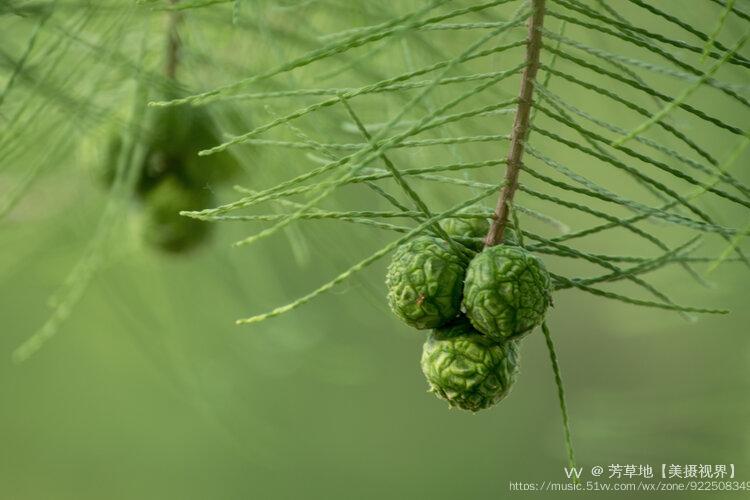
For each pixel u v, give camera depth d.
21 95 1.09
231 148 1.12
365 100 1.13
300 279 1.44
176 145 1.12
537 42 0.98
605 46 1.13
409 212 0.99
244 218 0.98
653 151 1.19
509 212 1.00
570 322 1.86
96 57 1.08
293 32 1.12
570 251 0.99
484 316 1.00
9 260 1.27
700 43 1.11
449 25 0.99
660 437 1.21
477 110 0.98
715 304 1.20
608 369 1.74
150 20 1.09
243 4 1.09
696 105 1.20
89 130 1.12
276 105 1.12
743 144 0.95
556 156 1.20
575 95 1.16
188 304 1.33
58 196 1.18
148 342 1.30
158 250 1.15
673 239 1.21
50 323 1.10
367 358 1.80
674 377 1.31
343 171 0.97
